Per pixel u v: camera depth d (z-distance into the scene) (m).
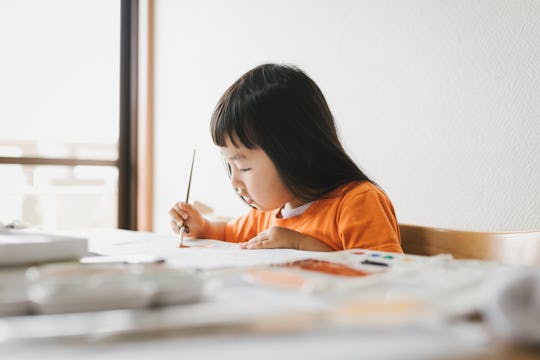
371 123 1.26
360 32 1.28
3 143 1.85
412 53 1.17
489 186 1.04
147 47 2.00
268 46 1.55
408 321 0.21
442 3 1.11
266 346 0.19
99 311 0.23
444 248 0.69
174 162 1.91
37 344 0.19
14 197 1.89
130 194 2.07
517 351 0.20
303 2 1.43
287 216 0.86
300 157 0.76
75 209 2.04
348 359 0.18
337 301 0.25
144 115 2.01
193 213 0.87
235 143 0.75
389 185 1.22
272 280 0.30
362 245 0.69
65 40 1.98
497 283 0.23
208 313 0.23
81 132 2.02
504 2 1.01
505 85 1.01
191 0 1.84
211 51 1.76
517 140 0.99
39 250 0.35
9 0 1.86
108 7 2.04
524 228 0.98
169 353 0.18
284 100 0.76
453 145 1.10
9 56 1.87
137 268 0.31
